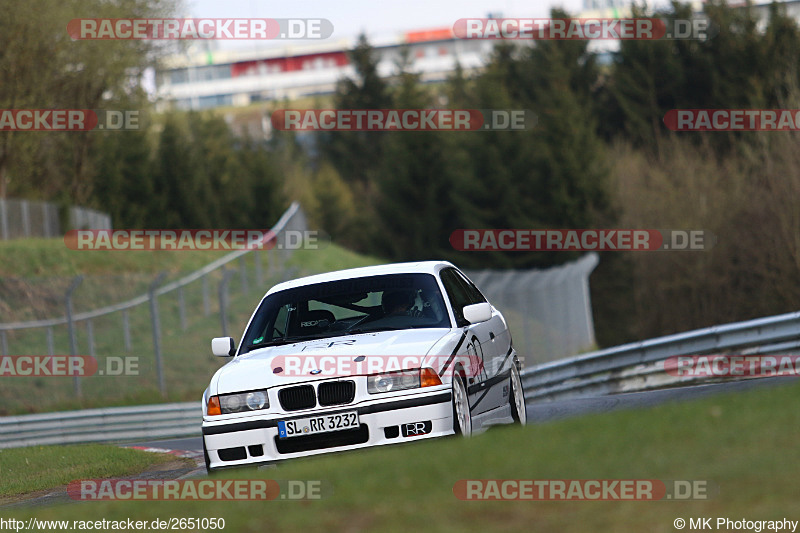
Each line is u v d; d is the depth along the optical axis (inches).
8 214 5733.3
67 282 4803.2
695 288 7234.3
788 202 6540.4
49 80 6264.8
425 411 1101.1
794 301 6579.7
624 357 2554.1
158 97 7032.5
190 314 4776.1
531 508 695.7
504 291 3700.8
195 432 3417.8
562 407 1953.7
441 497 733.3
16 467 2156.7
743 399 969.5
